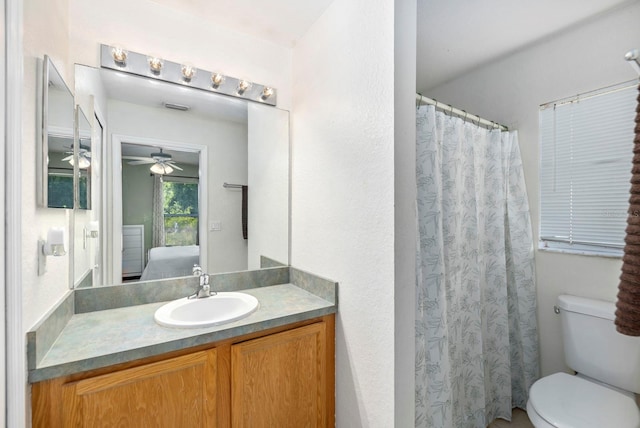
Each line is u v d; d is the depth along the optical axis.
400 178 1.10
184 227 1.60
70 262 1.22
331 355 1.40
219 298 1.48
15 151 0.74
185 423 1.05
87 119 1.31
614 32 1.51
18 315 0.75
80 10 1.30
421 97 1.39
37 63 0.89
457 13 1.53
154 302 1.44
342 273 1.36
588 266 1.62
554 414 1.21
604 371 1.45
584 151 1.63
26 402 0.80
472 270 1.63
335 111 1.40
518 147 1.88
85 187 1.29
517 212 1.87
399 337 1.09
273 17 1.55
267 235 1.78
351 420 1.31
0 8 0.70
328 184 1.46
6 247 0.72
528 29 1.67
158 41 1.47
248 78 1.71
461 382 1.57
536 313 1.84
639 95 1.14
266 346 1.22
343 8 1.35
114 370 0.94
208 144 1.65
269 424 1.24
